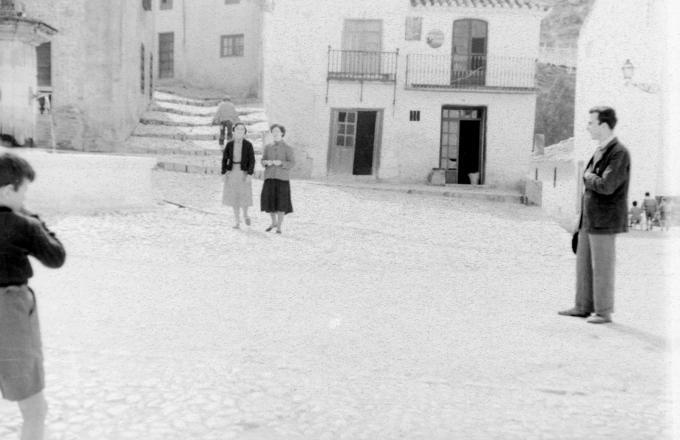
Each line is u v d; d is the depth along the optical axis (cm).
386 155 2306
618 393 439
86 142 1992
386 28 2277
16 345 297
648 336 592
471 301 745
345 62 2273
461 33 2327
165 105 2447
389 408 397
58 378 423
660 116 2164
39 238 301
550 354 529
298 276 845
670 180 2136
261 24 2683
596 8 2494
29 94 1434
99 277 755
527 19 2319
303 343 541
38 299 644
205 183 1659
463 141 2388
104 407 380
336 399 409
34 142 1452
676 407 407
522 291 824
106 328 555
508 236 1423
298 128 2278
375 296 747
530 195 2045
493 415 392
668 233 1906
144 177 1292
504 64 2331
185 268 842
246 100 2647
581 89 2680
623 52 2269
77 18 1973
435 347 543
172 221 1198
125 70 2069
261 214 1377
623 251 1309
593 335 595
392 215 1576
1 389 301
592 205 645
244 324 592
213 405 390
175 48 3066
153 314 610
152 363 464
